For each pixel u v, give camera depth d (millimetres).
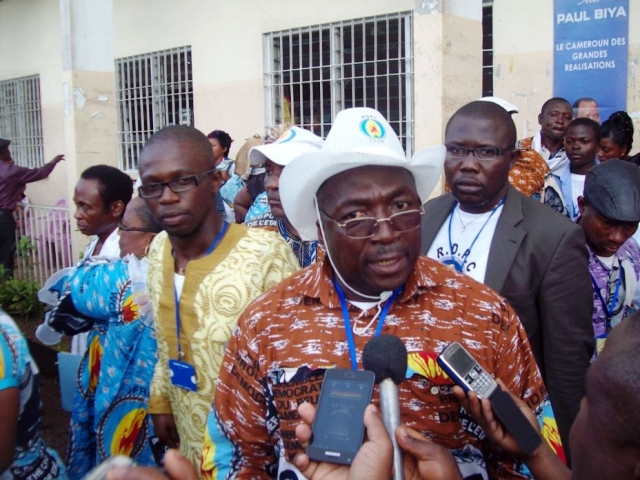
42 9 11383
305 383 1728
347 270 1736
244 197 5457
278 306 1849
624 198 2721
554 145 6027
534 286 2562
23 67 11977
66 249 8414
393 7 7332
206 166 2490
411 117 7340
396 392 1488
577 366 2512
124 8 10086
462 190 2689
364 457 1384
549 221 2609
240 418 1876
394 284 1700
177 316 2553
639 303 3061
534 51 6762
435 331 1713
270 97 8617
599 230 2812
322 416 1505
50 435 5148
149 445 2965
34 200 12102
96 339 3059
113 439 2910
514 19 6852
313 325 1779
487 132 2637
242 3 8695
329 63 8016
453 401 1682
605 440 1101
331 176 1754
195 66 9305
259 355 1830
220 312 2438
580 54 6500
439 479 1408
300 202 1871
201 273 2480
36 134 12047
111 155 8773
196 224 2482
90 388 3104
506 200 2725
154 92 9945
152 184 2449
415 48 5379
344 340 1747
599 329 2980
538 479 1583
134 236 3174
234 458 1936
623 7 6230
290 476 1747
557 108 5938
